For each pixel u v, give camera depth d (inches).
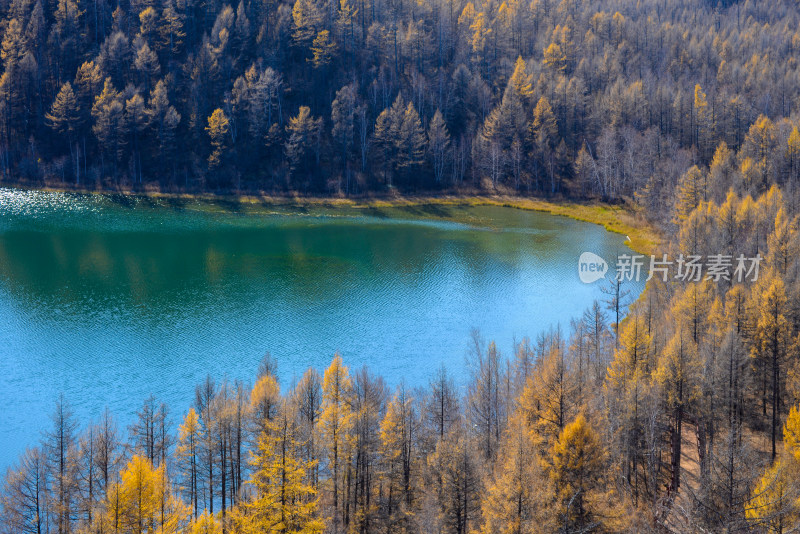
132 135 7239.2
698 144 7214.6
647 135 6963.6
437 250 5383.9
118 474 2123.5
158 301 4111.7
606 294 4274.1
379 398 2471.7
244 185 6973.4
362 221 6348.4
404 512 2069.4
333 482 2175.2
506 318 3937.0
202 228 5920.3
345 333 3700.8
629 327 2605.8
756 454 2108.8
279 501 1914.4
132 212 6299.2
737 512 1477.6
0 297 4074.8
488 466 2165.4
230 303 4121.6
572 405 2100.1
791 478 1588.3
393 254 5265.8
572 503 1720.0
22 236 5433.1
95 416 2763.3
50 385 3024.1
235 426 2226.9
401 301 4212.6
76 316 3826.3
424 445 2313.0
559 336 3235.7
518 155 7332.7
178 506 1849.2
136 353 3366.1
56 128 7303.2
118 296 4173.2
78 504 2036.2
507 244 5565.9
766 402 2728.8
